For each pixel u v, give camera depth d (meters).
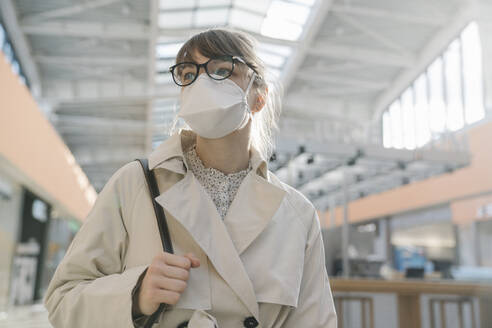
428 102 12.48
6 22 9.90
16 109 7.11
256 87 0.88
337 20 10.54
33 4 9.76
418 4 10.25
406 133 13.36
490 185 9.70
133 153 17.75
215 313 0.72
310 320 0.83
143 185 0.78
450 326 3.69
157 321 0.67
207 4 10.30
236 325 0.72
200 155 0.86
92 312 0.66
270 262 0.77
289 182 6.38
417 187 12.51
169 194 0.74
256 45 0.91
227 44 0.83
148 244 0.73
